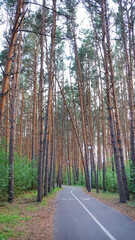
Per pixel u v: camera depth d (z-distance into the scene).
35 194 17.06
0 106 5.47
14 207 10.50
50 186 20.69
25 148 34.00
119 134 13.38
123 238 5.29
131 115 13.62
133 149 13.38
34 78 22.55
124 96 25.38
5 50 17.47
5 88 5.62
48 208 10.73
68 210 10.09
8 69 5.75
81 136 44.38
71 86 31.19
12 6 10.09
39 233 5.93
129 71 14.19
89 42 24.39
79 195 18.86
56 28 16.64
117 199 13.54
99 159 30.45
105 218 7.89
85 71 27.33
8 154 13.26
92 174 29.95
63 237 5.51
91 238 5.36
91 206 11.35
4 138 11.66
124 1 14.24
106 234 5.69
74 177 45.78
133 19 14.10
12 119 12.73
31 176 18.98
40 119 13.79
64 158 54.88
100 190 24.08
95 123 33.06
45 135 15.50
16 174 14.02
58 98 34.16
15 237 5.47
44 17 14.95
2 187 11.23
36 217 8.29
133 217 7.82
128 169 15.65
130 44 15.12
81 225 6.86
